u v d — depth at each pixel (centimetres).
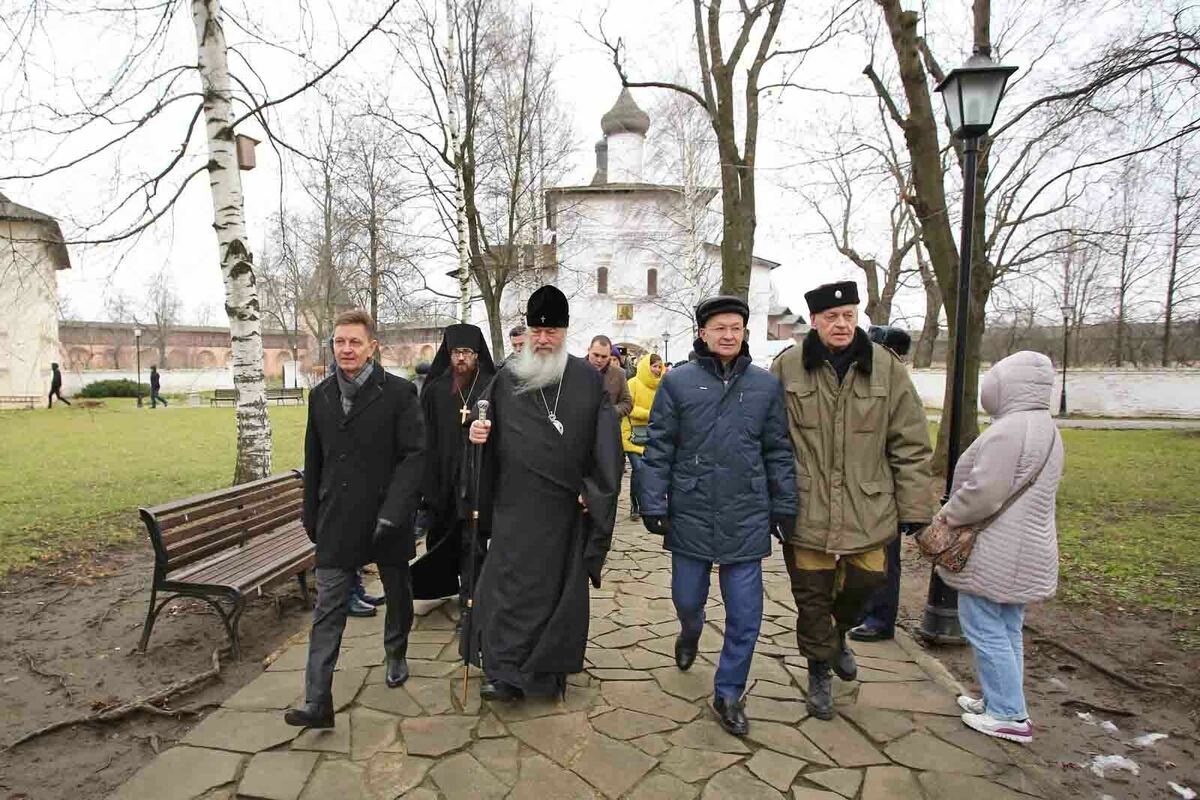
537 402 342
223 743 302
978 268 822
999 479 297
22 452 1312
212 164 692
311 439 326
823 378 321
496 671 325
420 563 419
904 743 308
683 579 336
